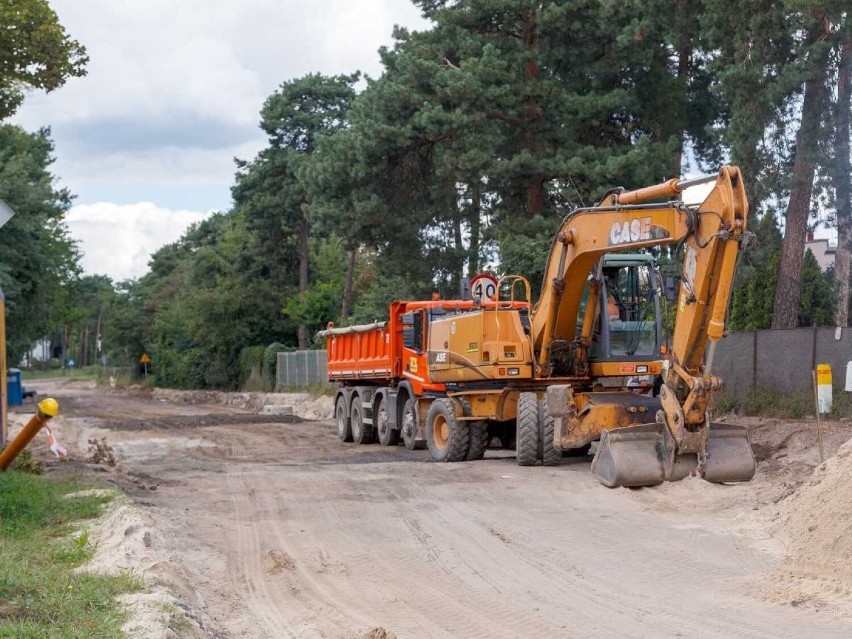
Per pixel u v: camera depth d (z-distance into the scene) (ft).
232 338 201.57
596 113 99.55
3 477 42.86
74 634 21.86
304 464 65.98
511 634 25.17
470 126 96.68
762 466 55.98
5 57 70.54
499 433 67.97
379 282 153.58
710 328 44.29
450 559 34.22
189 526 41.29
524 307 63.31
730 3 77.10
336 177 104.22
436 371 67.05
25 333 151.33
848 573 30.27
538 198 103.60
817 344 69.46
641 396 55.83
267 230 199.62
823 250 171.73
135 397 237.45
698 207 45.57
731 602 28.02
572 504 44.32
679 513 41.70
